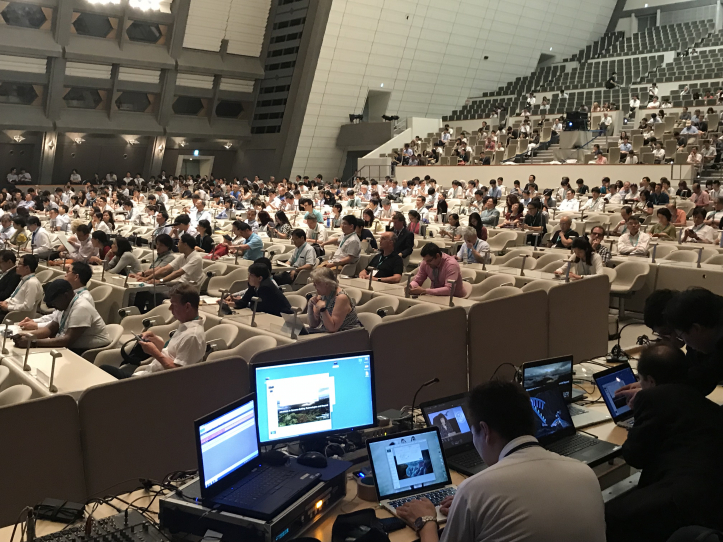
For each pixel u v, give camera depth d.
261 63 30.05
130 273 8.61
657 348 3.20
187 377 3.79
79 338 5.72
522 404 2.27
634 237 9.49
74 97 26.91
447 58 32.03
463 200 18.86
